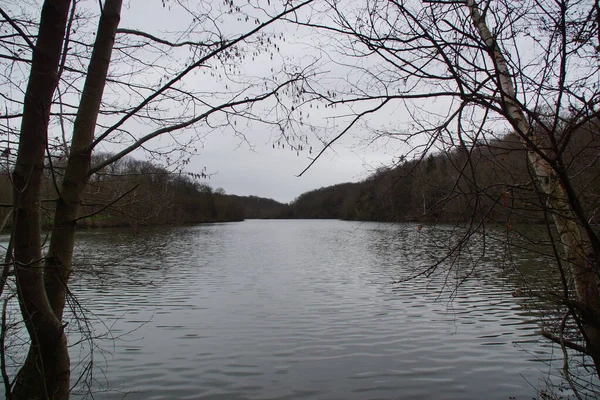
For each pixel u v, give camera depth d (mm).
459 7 3002
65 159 4859
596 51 3338
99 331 9820
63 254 3674
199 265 22500
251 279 17672
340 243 40188
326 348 8711
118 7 4020
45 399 3340
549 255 4000
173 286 15727
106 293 14094
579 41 3162
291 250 32594
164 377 7316
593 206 3896
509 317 10672
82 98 3867
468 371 7438
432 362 7887
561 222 3936
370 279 17312
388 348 8672
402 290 14484
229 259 25828
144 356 8281
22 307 3123
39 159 3291
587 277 3889
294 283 16656
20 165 3248
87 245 17297
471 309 11539
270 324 10539
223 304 12797
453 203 3971
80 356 8188
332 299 13422
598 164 3816
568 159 3848
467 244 4305
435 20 3043
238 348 8750
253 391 6801
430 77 3133
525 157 3760
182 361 8031
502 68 3871
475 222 3881
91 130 3875
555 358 7754
